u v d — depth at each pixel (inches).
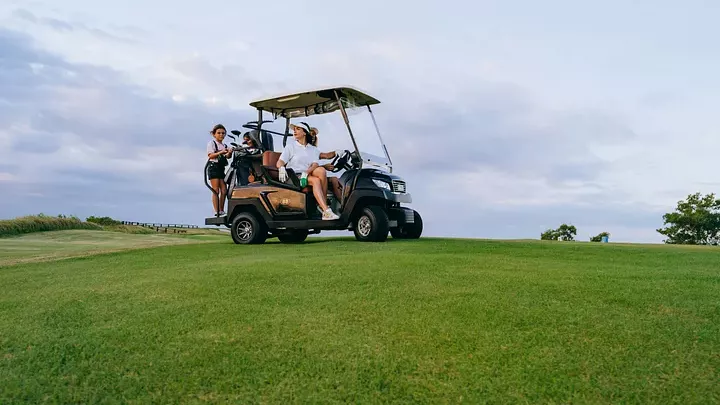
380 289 170.6
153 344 132.0
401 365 116.3
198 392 109.6
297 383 110.9
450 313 144.6
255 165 371.2
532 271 197.2
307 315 147.4
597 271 197.8
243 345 129.0
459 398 103.9
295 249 293.0
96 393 111.0
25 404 108.2
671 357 116.2
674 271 198.2
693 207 858.1
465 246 289.3
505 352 120.3
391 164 360.2
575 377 109.5
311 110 379.2
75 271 237.0
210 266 223.6
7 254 314.2
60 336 140.6
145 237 535.2
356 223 332.5
